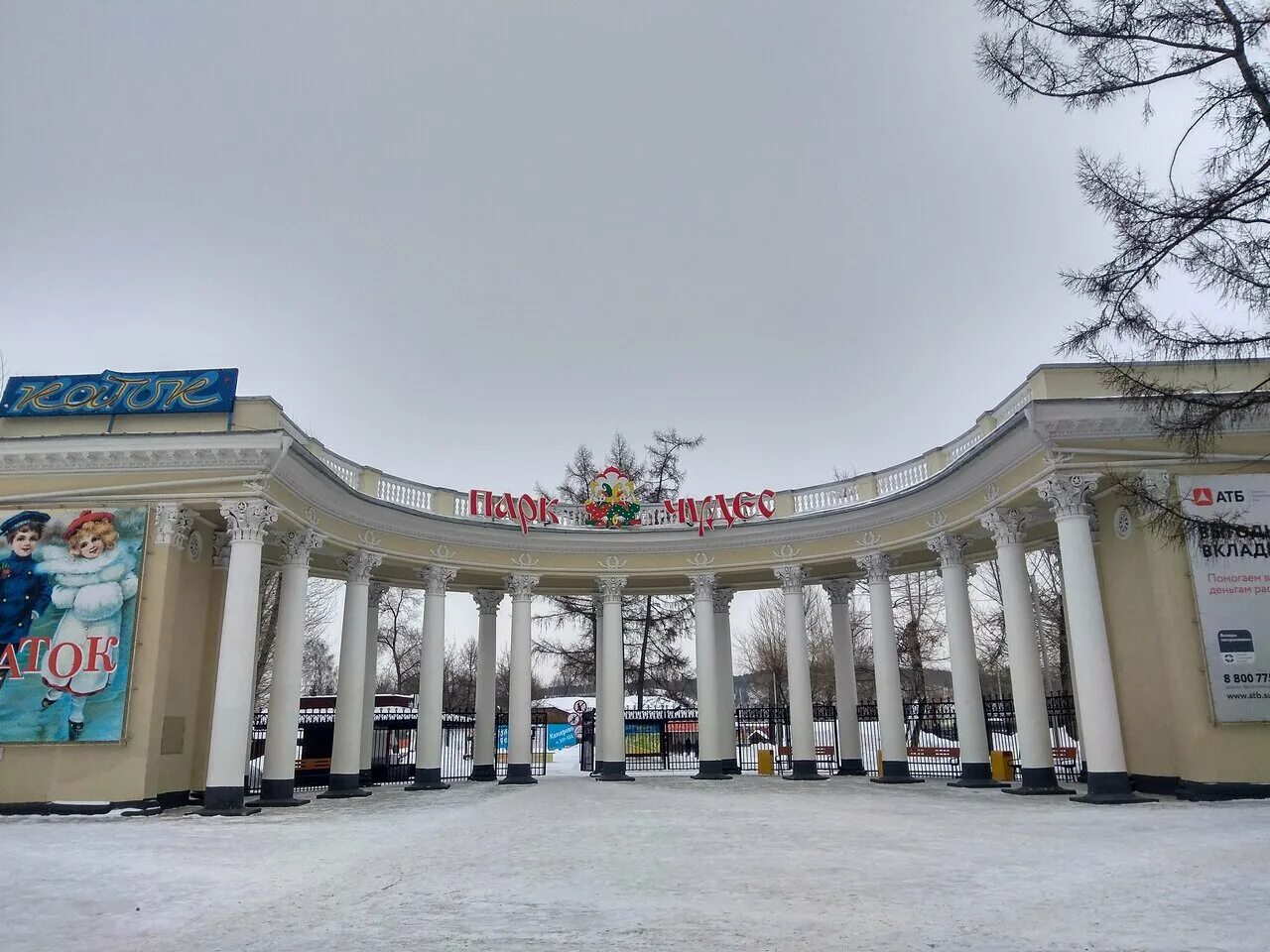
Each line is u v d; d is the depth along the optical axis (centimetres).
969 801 1805
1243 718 1631
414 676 6275
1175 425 1124
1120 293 1027
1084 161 1026
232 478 1850
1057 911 724
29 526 1827
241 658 1792
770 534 2822
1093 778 1692
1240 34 927
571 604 4322
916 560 2848
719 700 3100
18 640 1770
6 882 947
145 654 1777
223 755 1748
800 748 2678
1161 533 1219
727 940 646
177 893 873
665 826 1417
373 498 2384
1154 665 1820
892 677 2508
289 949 641
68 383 1934
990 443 1964
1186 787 1664
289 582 2091
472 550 2762
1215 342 1018
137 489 1850
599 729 2875
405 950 632
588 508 2973
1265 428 1758
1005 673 5097
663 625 4259
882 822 1422
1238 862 939
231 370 1936
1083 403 1755
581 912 754
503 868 1015
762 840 1220
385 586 2834
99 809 1686
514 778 2717
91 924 735
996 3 991
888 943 628
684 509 2902
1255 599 1681
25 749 1723
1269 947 602
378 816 1689
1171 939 627
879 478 2631
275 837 1348
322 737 2741
